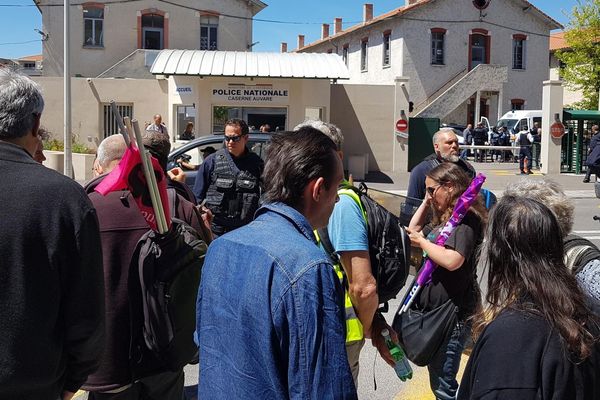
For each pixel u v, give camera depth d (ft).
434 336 11.68
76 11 101.76
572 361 6.30
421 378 16.87
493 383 6.33
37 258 7.30
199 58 73.92
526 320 6.46
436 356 12.03
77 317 7.64
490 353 6.46
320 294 5.98
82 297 7.64
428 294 11.80
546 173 77.30
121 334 10.16
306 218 6.89
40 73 108.78
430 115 120.47
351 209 9.89
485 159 96.07
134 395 10.64
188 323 10.16
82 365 7.98
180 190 13.02
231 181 19.92
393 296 10.50
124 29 103.24
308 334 5.85
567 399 6.26
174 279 9.96
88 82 77.10
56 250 7.39
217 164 20.15
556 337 6.34
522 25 131.54
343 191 10.09
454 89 120.98
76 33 101.96
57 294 7.48
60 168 66.95
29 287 7.24
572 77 120.47
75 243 7.54
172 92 74.43
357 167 74.28
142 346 10.20
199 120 73.15
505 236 6.89
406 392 15.94
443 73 127.65
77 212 7.59
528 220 6.85
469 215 11.63
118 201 10.39
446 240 11.44
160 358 10.09
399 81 78.28
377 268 10.19
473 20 128.16
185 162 32.09
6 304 7.16
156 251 9.99
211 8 106.11
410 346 11.89
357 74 145.69
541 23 132.36
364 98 78.48
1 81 7.75
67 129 62.03
